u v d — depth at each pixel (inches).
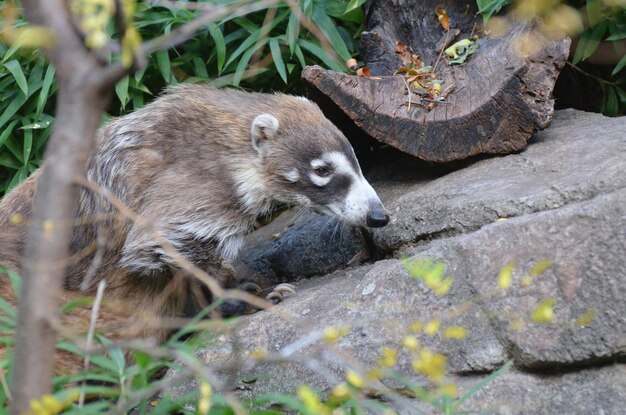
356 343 286.2
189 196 350.0
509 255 273.0
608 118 404.8
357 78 390.6
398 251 349.4
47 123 436.1
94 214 354.9
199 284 358.6
